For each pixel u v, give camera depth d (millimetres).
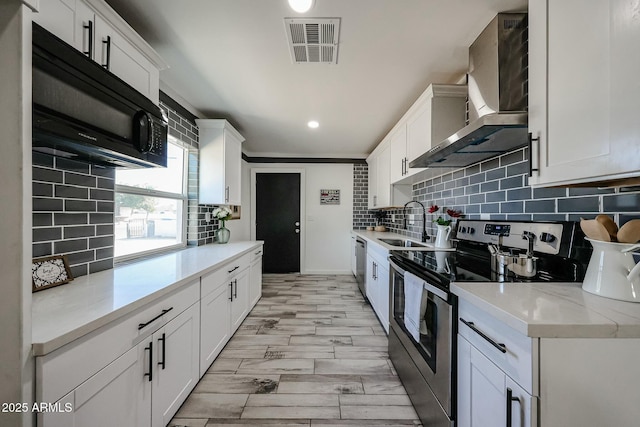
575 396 740
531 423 740
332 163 4961
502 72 1474
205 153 2881
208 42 1711
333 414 1530
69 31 1081
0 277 680
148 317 1194
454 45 1730
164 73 2090
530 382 744
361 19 1498
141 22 1527
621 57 750
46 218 1270
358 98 2520
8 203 669
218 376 1868
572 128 914
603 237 945
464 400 1092
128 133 1254
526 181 1567
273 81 2205
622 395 747
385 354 2180
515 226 1510
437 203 2785
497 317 849
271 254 5000
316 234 4984
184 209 2838
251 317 2924
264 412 1539
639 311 819
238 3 1388
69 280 1351
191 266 1804
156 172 2395
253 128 3422
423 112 2203
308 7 1384
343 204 4980
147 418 1192
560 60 964
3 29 648
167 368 1355
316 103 2645
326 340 2410
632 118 725
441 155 1847
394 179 3141
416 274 1541
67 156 1295
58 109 915
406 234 3715
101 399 938
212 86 2301
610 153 782
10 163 662
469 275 1286
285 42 1711
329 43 1714
